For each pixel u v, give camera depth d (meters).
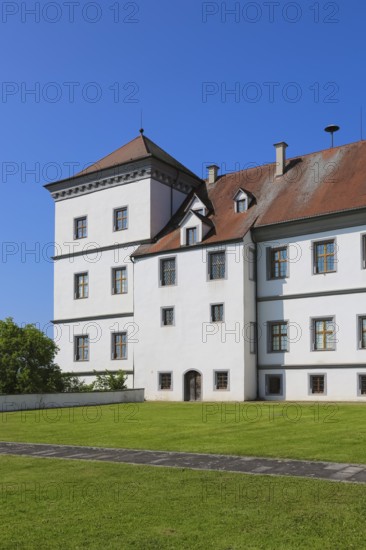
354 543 7.93
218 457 14.60
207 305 39.59
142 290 43.16
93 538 8.34
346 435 18.02
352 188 37.44
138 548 7.93
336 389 35.56
